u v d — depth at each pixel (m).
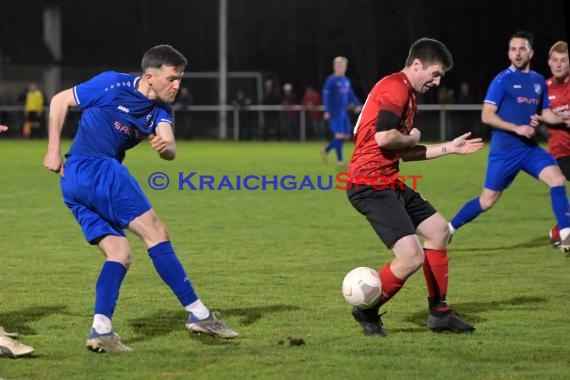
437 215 12.78
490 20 84.00
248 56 95.19
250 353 11.54
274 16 93.69
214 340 12.23
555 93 20.55
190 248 20.62
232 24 95.19
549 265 18.45
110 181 11.67
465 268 18.12
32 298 15.05
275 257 19.44
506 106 19.67
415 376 10.48
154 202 30.27
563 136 20.45
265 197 31.91
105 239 11.81
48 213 27.12
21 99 75.75
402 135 11.94
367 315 12.55
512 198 31.77
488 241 21.88
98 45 96.75
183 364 10.98
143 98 11.88
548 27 80.75
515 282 16.61
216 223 24.95
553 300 14.99
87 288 15.95
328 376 10.48
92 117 11.88
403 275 12.20
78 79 92.94
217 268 18.06
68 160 11.92
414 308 14.35
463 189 34.44
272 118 72.00
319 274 17.42
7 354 11.18
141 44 97.19
